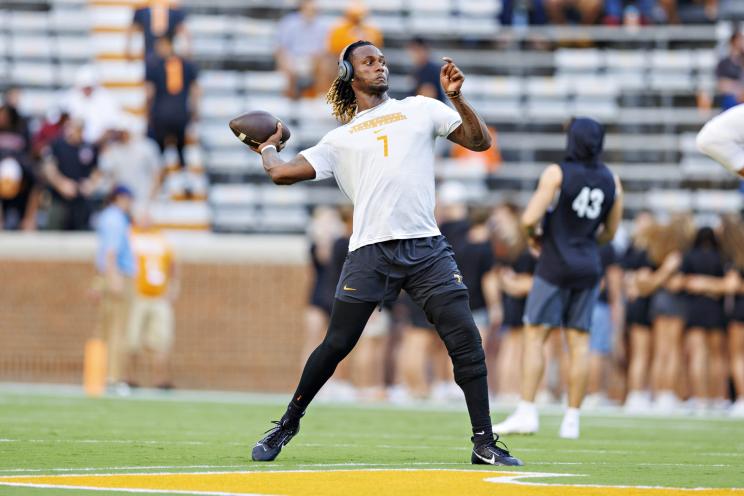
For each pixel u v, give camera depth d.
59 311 57.59
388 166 19.11
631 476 17.75
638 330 47.34
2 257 57.78
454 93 18.69
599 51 66.69
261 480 16.47
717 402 47.62
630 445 26.20
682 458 22.38
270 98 65.56
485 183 62.97
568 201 27.56
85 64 68.00
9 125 59.66
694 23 67.31
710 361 47.62
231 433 27.91
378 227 19.14
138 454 21.28
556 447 25.06
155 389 53.03
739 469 19.53
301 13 65.69
